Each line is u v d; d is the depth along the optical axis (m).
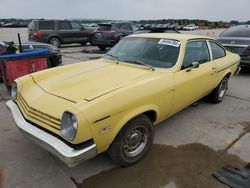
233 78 7.83
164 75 3.45
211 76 4.51
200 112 4.91
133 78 3.26
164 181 2.92
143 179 2.95
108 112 2.61
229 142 3.80
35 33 14.33
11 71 5.75
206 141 3.81
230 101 5.59
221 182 2.91
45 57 6.08
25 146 3.58
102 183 2.88
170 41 3.94
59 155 2.48
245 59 7.85
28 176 2.97
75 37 15.63
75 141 2.43
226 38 8.29
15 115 3.11
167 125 4.32
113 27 13.84
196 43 4.22
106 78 3.29
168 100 3.44
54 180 2.91
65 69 3.87
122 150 2.96
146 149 3.27
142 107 3.01
